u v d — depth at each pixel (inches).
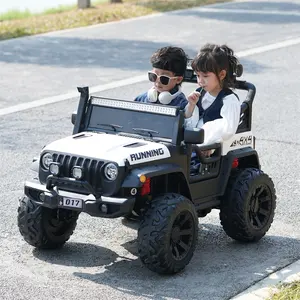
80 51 1266.0
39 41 1333.7
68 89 1048.2
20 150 799.1
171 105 544.4
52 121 906.7
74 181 489.1
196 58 538.0
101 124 533.6
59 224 538.6
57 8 1748.3
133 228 591.2
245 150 558.6
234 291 485.7
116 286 490.6
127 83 1078.4
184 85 1063.0
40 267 518.6
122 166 480.1
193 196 525.7
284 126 902.4
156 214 488.1
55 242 539.5
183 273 510.6
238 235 553.9
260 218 565.3
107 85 1067.3
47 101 991.0
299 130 888.9
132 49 1283.2
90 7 1685.5
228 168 543.5
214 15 1587.1
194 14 1598.2
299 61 1219.9
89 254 541.3
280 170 750.5
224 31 1429.6
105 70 1147.9
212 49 537.6
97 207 482.9
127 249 551.2
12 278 501.4
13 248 550.9
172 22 1510.8
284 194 681.6
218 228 594.2
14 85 1063.0
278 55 1254.9
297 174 740.7
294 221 615.8
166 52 538.6
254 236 557.3
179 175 508.4
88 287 489.1
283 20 1537.9
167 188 515.8
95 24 1489.9
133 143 503.8
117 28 1450.5
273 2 1755.7
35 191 511.8
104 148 495.8
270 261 534.3
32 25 1459.2
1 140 831.1
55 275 506.6
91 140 510.0
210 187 537.3
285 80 1107.3
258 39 1366.9
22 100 993.5
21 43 1315.2
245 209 545.6
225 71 538.9
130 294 479.5
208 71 535.5
